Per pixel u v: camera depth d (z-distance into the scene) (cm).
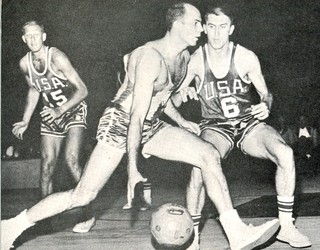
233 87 259
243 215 316
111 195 455
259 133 248
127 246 244
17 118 520
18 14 479
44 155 299
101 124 230
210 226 290
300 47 659
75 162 290
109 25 544
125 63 238
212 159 219
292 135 601
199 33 232
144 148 229
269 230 215
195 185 236
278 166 241
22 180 519
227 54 258
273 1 648
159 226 220
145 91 220
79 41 536
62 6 509
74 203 227
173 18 230
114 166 228
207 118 264
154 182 538
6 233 228
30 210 228
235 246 214
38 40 298
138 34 549
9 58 498
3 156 525
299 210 321
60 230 288
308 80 663
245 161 587
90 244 251
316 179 512
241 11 649
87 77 565
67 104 290
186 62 243
